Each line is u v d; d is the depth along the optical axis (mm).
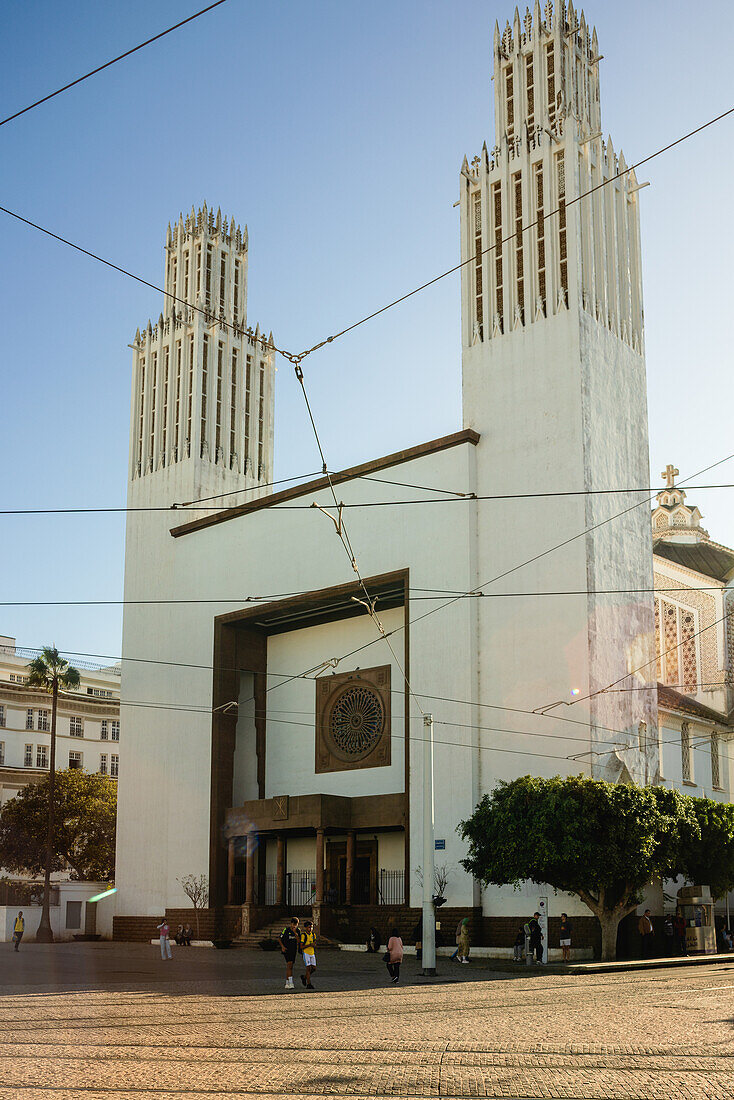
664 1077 10922
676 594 64062
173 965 34375
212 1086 10750
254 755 53125
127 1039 14758
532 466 43094
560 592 40938
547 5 48531
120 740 57688
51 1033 15562
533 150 47000
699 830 36000
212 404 60656
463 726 41750
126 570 60625
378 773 47469
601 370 44281
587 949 36156
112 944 51750
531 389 44062
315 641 52531
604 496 42594
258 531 52625
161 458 61094
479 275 47625
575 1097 9938
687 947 38344
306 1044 14000
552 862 32438
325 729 50188
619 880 34094
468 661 42219
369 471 47875
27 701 86250
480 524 43906
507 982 26312
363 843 48062
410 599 44781
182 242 64125
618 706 40875
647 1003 19344
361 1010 18906
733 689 60719
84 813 65875
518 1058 12438
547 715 40000
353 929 44469
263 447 63281
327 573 48656
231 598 53125
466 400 46000
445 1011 18484
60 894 56844
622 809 33000
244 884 50625
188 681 54406
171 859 52594
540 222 44375
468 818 40688
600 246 46375
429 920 29500
